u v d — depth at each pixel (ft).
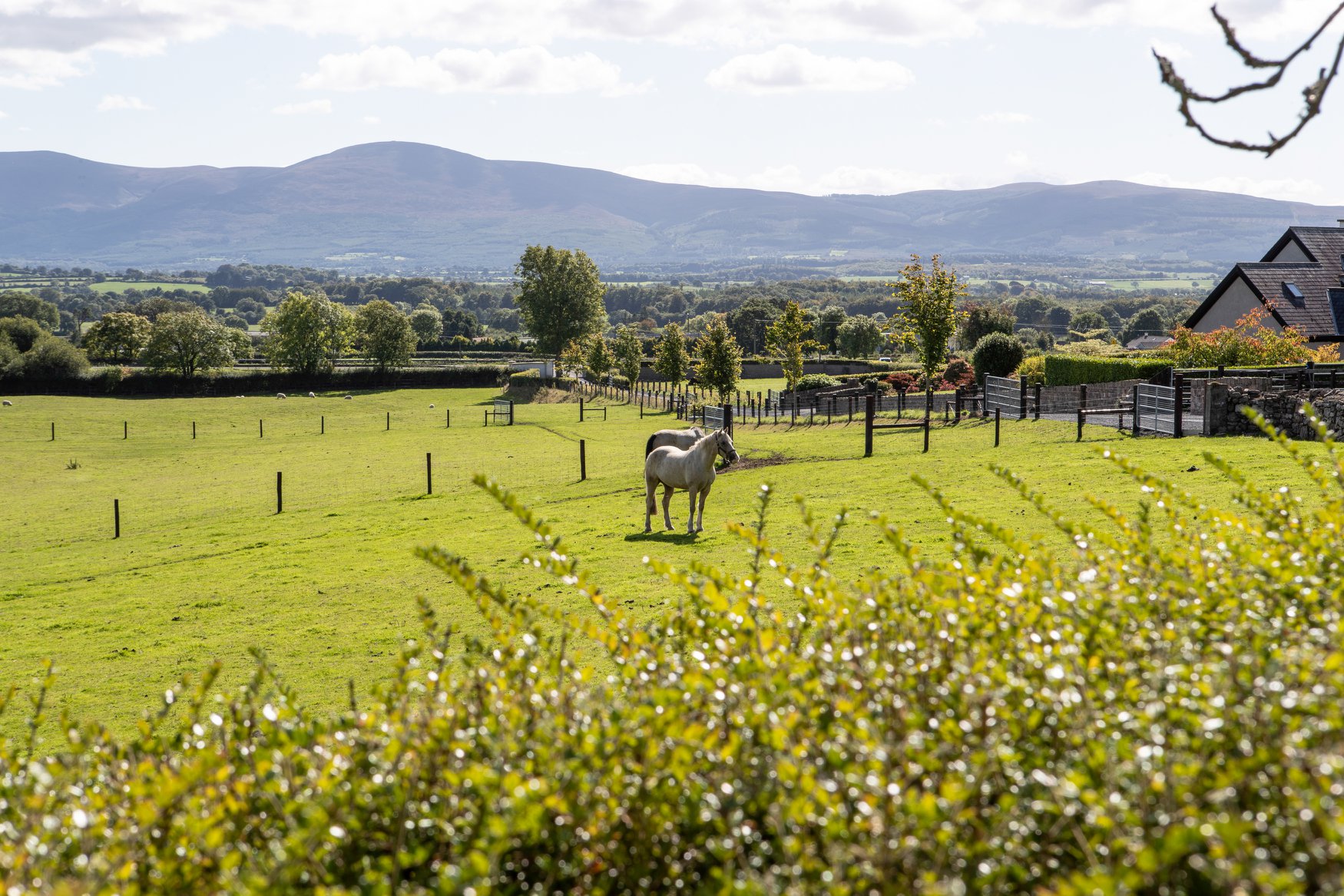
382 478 137.90
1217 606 17.07
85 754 17.63
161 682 50.14
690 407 222.28
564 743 14.01
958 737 13.11
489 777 12.76
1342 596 16.70
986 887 11.30
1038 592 17.22
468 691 16.79
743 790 13.44
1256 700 13.21
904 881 11.39
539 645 18.24
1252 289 171.83
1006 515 62.90
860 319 527.40
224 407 301.22
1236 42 14.21
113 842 13.39
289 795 14.19
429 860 13.87
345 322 392.06
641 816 13.39
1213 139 14.58
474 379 362.12
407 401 316.60
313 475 146.20
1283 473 65.72
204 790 14.25
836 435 129.49
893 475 86.84
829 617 17.57
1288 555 18.31
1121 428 100.32
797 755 13.10
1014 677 14.62
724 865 13.06
